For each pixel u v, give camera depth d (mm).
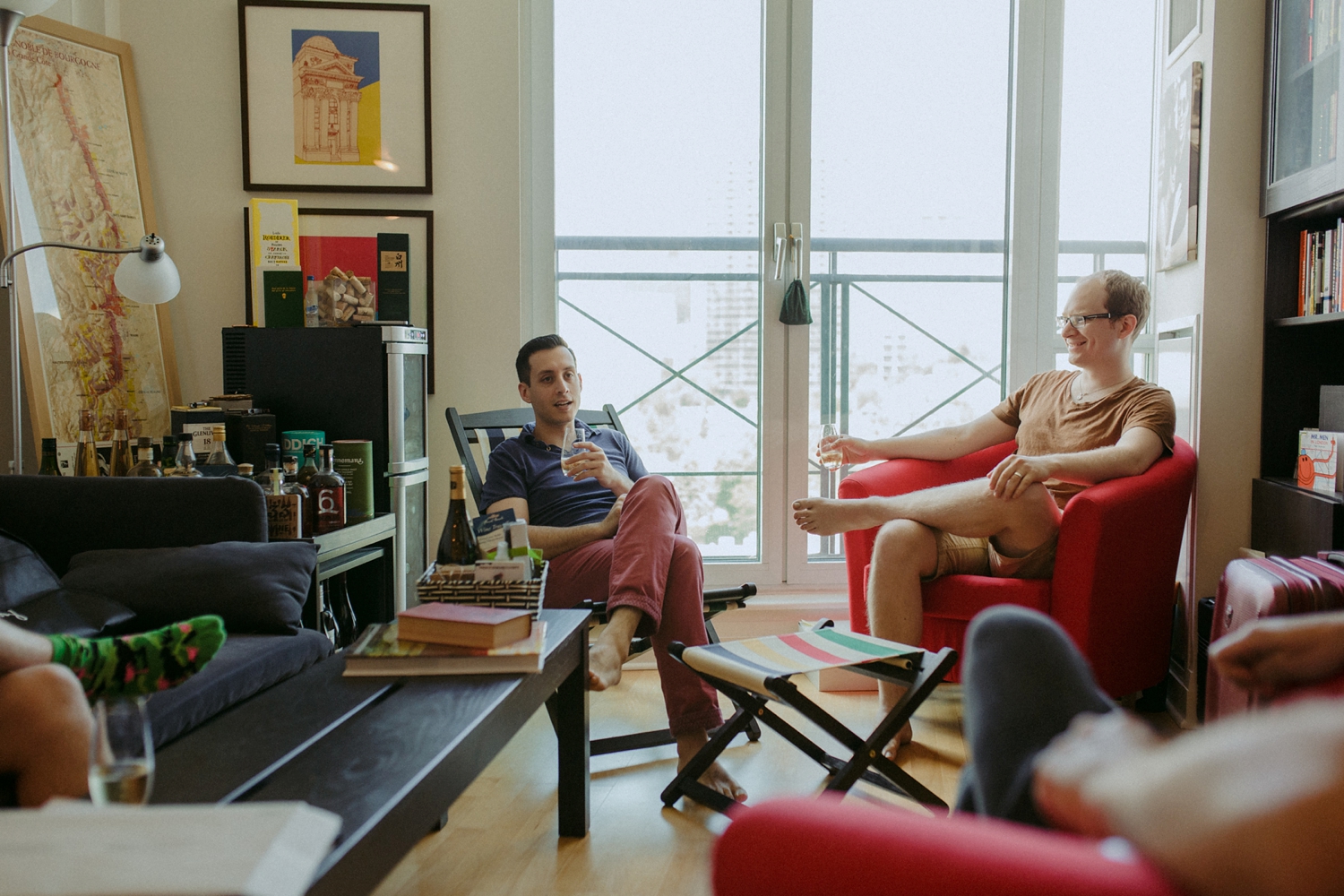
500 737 1285
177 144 2984
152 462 2213
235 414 2504
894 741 2234
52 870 626
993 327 3303
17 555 1729
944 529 2240
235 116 2996
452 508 1905
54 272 2627
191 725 1429
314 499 2305
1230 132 2492
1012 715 849
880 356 3301
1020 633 905
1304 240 2424
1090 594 2170
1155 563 2311
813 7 3193
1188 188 2604
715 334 3271
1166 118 2873
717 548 3316
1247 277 2506
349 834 887
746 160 3236
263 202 2777
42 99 2652
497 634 1434
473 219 3053
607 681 1876
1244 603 1843
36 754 1062
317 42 2980
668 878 1664
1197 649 2408
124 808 725
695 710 2066
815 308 3285
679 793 1957
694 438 3299
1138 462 2295
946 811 1751
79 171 2729
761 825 617
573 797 1823
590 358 3258
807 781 2100
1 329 2488
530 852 1768
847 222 3264
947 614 2271
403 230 3033
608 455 2658
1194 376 2576
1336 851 379
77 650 1172
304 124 2990
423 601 1663
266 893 620
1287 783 400
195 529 1951
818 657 1798
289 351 2641
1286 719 442
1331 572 1770
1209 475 2531
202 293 3008
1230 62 2482
